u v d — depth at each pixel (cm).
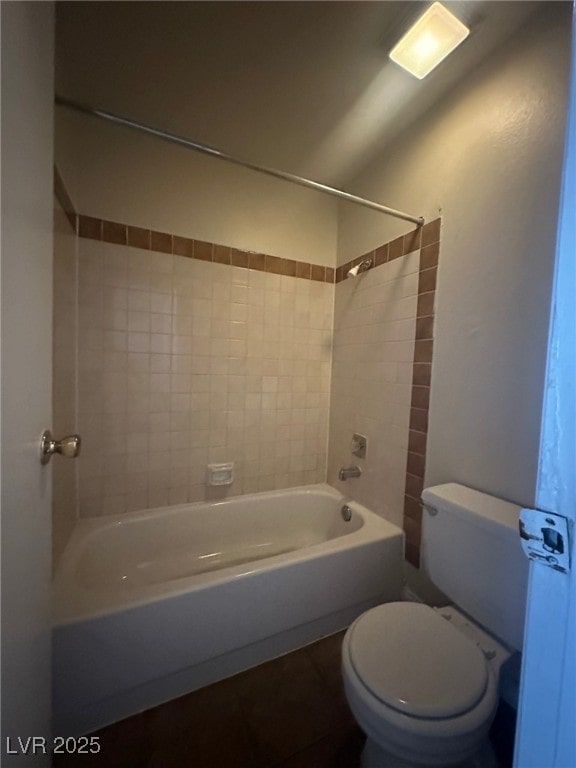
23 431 49
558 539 30
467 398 120
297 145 157
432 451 135
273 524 191
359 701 74
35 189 53
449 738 66
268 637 121
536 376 99
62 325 127
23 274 48
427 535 117
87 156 144
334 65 114
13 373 45
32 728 55
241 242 180
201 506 175
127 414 160
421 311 140
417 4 94
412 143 143
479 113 115
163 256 162
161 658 102
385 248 162
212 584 109
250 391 188
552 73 94
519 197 103
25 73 48
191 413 175
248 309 184
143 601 100
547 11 95
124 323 157
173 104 131
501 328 108
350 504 178
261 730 99
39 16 54
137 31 101
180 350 170
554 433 30
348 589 135
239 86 123
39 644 59
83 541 139
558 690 30
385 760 79
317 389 207
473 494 112
